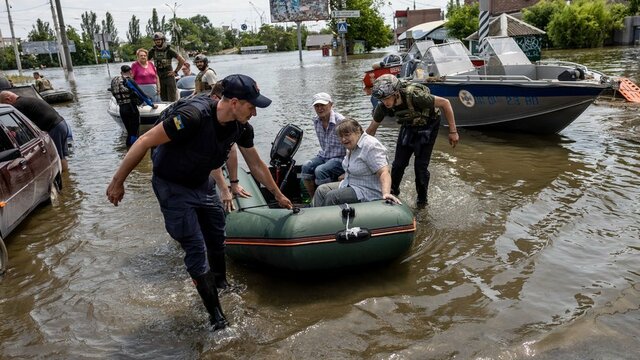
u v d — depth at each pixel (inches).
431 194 253.3
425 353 133.3
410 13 2807.6
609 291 158.4
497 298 158.7
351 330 145.9
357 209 171.8
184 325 153.1
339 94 679.7
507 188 257.8
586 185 254.4
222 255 166.7
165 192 141.1
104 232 227.6
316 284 174.4
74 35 3757.4
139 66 454.3
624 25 1499.8
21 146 243.1
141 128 438.0
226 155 142.9
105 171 337.4
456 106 398.0
